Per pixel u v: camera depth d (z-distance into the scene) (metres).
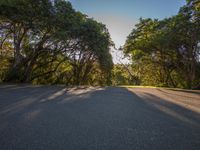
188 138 3.58
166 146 3.17
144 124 4.49
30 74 26.30
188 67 29.17
